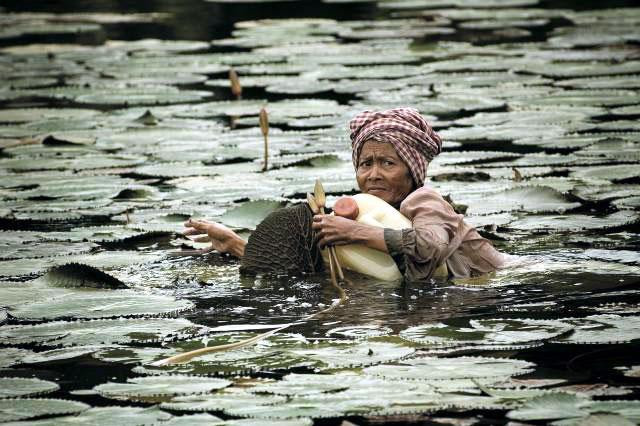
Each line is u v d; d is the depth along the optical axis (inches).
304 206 535.8
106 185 732.7
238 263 553.9
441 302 470.6
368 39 1428.4
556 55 1245.1
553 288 487.5
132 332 434.9
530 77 1114.1
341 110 971.3
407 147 548.1
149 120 959.6
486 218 626.2
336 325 440.5
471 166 761.0
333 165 773.3
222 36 1489.9
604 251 554.3
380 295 484.1
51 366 396.8
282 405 350.6
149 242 602.5
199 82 1157.7
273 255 531.8
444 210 527.8
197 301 483.2
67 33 1566.2
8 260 559.8
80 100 1051.9
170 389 367.6
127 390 367.6
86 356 406.9
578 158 770.8
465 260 521.3
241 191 708.7
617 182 706.2
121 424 336.5
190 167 779.4
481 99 1002.7
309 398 356.2
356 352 402.3
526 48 1305.4
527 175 730.8
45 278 510.3
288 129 908.6
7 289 500.4
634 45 1301.7
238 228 621.3
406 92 1047.0
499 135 853.2
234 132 902.4
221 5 1817.2
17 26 1590.8
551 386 363.6
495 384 365.7
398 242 506.6
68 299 480.7
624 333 417.4
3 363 399.9
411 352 400.8
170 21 1646.2
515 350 401.4
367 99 1018.1
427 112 957.2
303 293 492.1
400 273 514.0
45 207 674.8
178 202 686.5
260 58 1283.2
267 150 791.7
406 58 1257.4
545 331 421.7
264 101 1030.4
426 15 1637.6
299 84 1108.5
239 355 402.3
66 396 365.4
